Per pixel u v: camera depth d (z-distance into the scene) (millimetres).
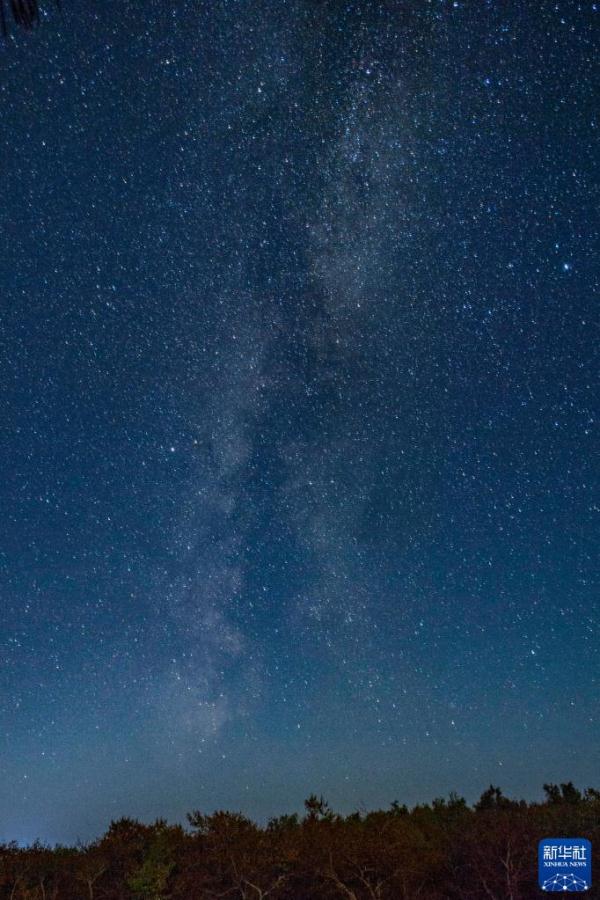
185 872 14805
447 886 14844
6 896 14656
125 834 15930
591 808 16391
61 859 15484
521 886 14406
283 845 14992
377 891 14094
